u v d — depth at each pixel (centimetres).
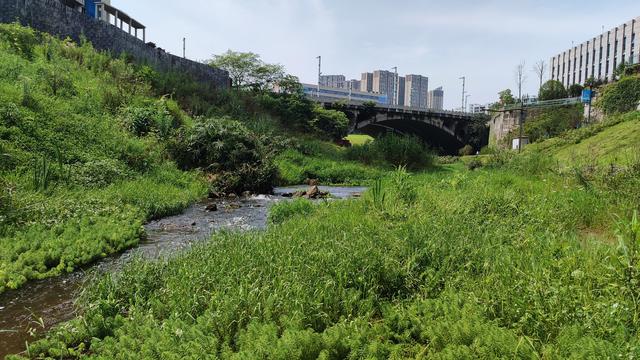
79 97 1788
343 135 4306
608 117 3894
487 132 6094
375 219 766
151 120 1848
